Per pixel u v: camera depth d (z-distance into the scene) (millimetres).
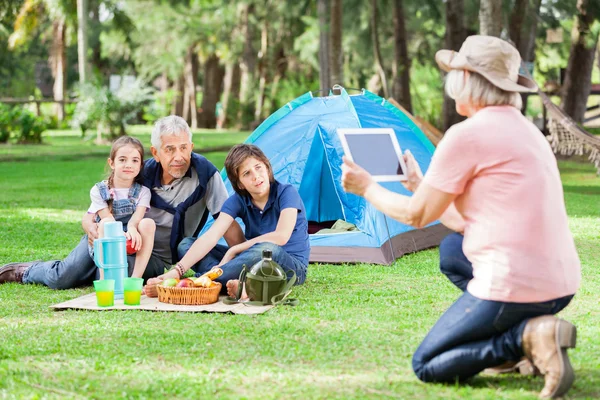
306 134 6672
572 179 13453
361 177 3139
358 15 23984
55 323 4098
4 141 22422
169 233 5184
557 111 12812
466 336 2908
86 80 23891
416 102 25391
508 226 2844
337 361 3375
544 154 2924
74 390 3010
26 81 42375
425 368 3018
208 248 4879
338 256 5965
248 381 3107
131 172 5043
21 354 3496
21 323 4090
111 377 3160
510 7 18531
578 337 3730
